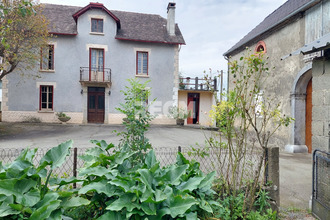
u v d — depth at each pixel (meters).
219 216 2.33
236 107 2.55
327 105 2.94
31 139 8.45
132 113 3.05
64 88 13.89
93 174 2.21
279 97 8.37
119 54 14.51
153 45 14.89
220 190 2.85
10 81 13.32
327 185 2.83
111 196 2.18
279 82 8.40
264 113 2.74
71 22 14.74
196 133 11.16
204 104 16.69
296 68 7.55
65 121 13.54
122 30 14.97
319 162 3.01
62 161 2.23
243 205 2.57
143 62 14.96
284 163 5.86
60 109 13.84
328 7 6.34
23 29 9.35
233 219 2.51
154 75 14.87
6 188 1.84
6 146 6.93
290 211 3.14
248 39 10.00
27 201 1.81
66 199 2.04
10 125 12.05
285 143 7.93
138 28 15.47
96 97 14.45
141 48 14.75
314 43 2.78
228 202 2.63
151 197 1.86
